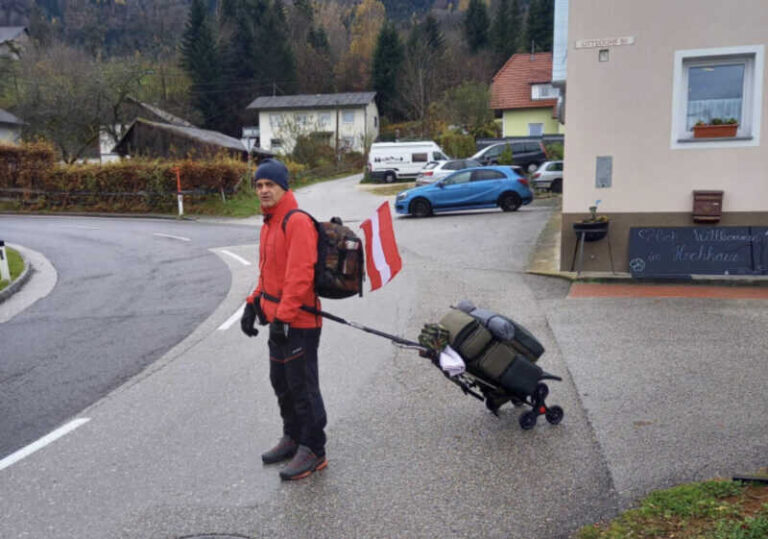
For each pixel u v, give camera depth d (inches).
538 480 149.9
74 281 474.6
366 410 197.3
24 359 275.1
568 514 135.0
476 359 171.0
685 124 374.6
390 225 162.1
